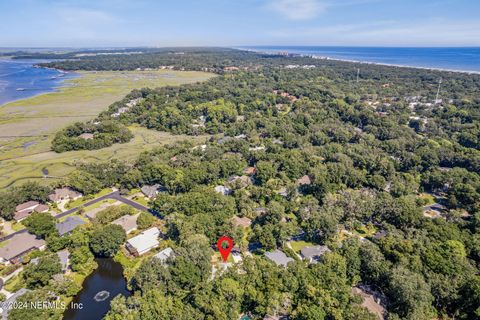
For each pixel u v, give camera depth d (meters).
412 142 163.62
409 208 97.88
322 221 92.44
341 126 198.75
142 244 90.50
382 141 174.38
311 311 60.16
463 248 81.06
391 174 131.88
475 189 115.69
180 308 64.88
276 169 135.38
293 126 199.50
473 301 64.06
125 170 134.62
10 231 100.56
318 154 153.88
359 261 75.56
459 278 68.62
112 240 87.75
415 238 85.44
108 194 124.94
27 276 75.00
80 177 123.94
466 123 198.50
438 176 125.00
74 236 88.12
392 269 70.50
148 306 63.88
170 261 78.00
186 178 121.56
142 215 101.06
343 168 127.88
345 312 60.31
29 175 142.62
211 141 185.12
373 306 66.81
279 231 88.44
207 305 63.78
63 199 118.56
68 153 170.00
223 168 132.50
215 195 107.62
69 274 81.81
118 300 66.31
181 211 102.12
